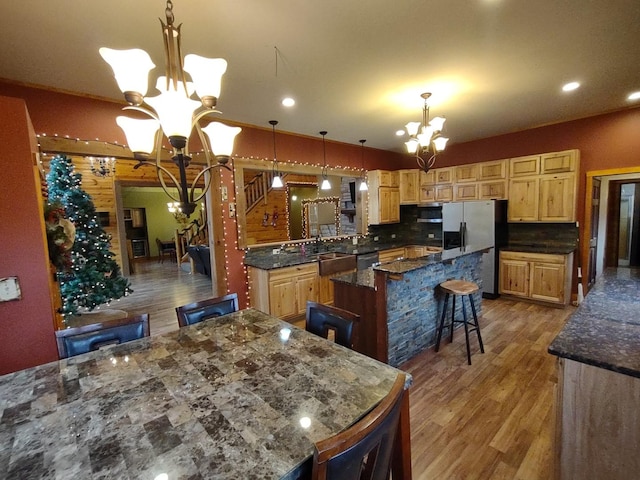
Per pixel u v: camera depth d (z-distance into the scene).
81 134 3.02
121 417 1.06
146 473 0.82
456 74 2.82
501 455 1.86
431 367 2.90
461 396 2.45
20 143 2.01
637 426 1.17
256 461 0.86
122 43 2.17
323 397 1.14
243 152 4.19
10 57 2.31
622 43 2.35
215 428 0.99
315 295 4.46
